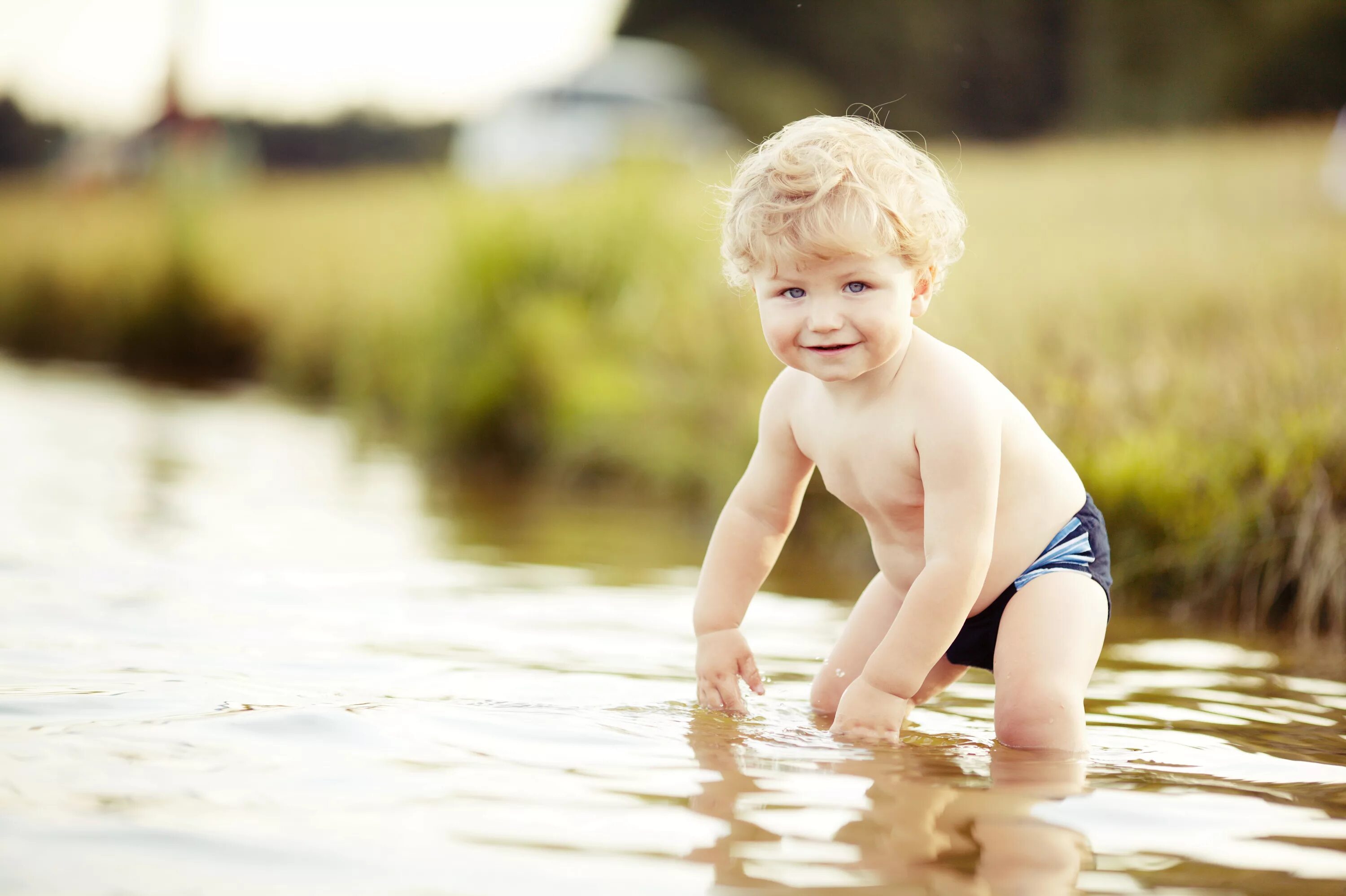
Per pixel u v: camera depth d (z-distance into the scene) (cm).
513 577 353
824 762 175
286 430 788
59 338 1352
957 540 205
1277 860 139
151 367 1257
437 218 920
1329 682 257
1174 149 1347
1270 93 2402
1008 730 201
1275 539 338
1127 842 144
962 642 223
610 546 427
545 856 130
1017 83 2678
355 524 444
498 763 163
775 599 344
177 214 1312
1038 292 538
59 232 1469
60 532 380
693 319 652
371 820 138
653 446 595
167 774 150
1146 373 417
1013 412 222
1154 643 301
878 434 216
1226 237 631
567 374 673
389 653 240
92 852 124
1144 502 366
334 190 1689
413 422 767
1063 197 939
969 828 146
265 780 150
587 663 243
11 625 245
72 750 157
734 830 140
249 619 269
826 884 125
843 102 2686
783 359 209
